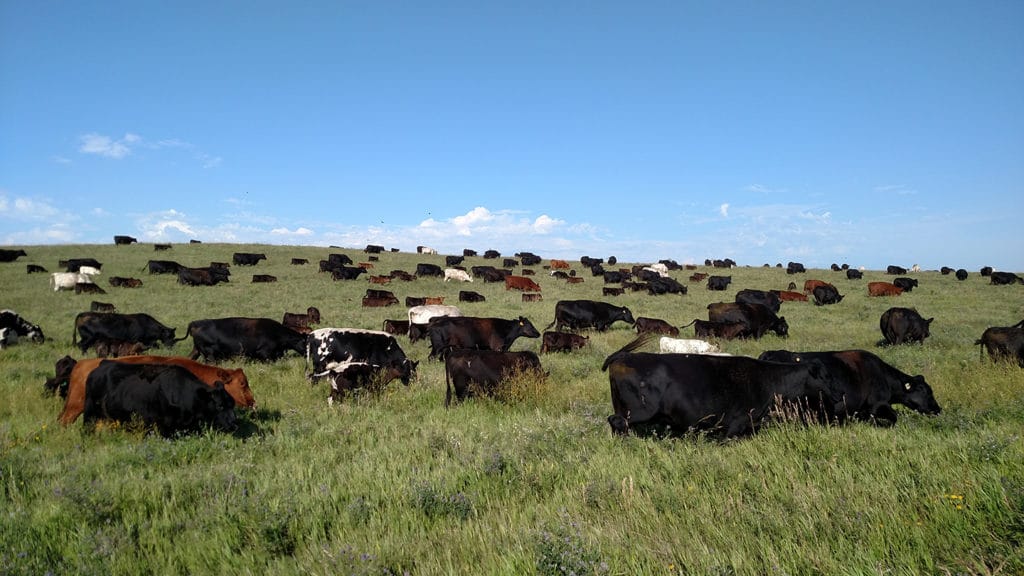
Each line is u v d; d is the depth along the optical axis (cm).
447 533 457
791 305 3644
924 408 874
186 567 437
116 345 1579
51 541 464
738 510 458
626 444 729
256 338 1636
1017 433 666
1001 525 387
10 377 1278
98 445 775
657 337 2261
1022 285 4528
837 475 517
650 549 393
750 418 779
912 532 391
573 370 1409
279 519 486
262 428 884
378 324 2620
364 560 397
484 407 1034
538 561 366
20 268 4716
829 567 355
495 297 3938
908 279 4362
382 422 923
